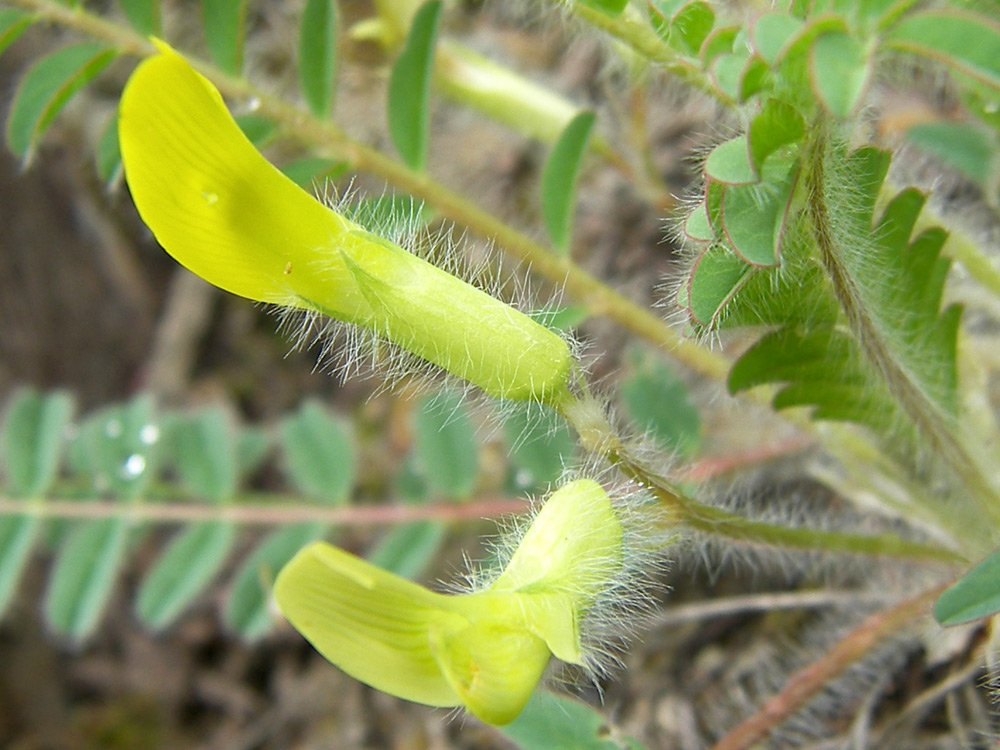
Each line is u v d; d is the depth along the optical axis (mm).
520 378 63
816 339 68
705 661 107
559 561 60
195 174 56
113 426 112
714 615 108
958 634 86
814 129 53
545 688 68
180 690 147
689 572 111
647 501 68
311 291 62
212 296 164
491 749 119
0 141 156
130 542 110
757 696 102
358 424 149
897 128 102
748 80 51
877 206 72
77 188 159
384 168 88
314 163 86
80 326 172
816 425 88
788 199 55
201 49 136
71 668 155
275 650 143
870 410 75
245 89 85
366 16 119
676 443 98
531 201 132
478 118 136
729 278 59
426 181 89
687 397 100
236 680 145
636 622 69
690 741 104
